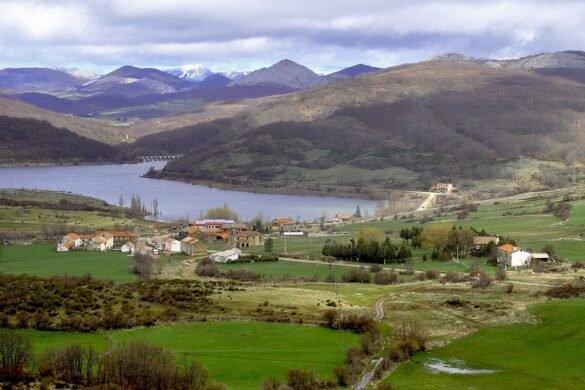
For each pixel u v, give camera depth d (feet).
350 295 627.46
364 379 401.90
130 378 346.54
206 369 369.91
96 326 460.55
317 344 451.94
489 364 437.17
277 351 429.79
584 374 412.98
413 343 463.42
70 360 352.28
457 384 400.47
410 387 394.52
